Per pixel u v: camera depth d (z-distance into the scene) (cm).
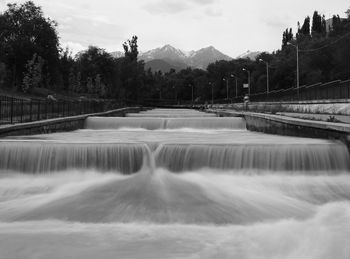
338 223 1205
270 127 3012
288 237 1084
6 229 1154
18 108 3122
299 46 10925
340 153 1784
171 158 1816
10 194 1516
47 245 1025
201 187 1586
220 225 1198
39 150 1778
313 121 2456
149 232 1129
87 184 1625
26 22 6794
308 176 1744
